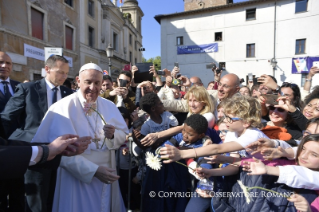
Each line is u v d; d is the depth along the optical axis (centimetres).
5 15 961
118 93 305
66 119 183
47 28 1211
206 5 2138
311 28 1634
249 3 1784
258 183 154
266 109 240
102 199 199
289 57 1717
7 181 221
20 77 1040
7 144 154
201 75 1959
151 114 242
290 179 135
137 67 395
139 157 240
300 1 1664
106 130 190
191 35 1981
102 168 181
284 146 160
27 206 196
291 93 253
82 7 1537
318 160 136
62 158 180
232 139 177
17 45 1018
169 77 388
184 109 291
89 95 191
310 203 140
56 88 273
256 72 1816
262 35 1781
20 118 256
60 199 187
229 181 173
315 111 201
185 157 154
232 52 1873
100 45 1786
